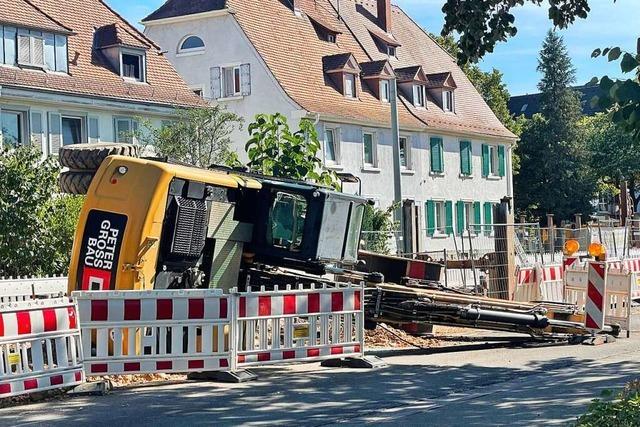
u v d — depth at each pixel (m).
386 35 62.00
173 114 41.19
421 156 57.59
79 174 16.03
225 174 15.48
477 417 10.69
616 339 18.97
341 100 51.62
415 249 28.66
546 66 93.62
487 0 14.64
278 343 13.89
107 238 13.74
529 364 15.27
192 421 10.47
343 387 12.88
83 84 38.31
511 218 24.02
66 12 40.84
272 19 51.75
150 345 12.89
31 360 11.66
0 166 19.22
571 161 91.62
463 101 64.44
